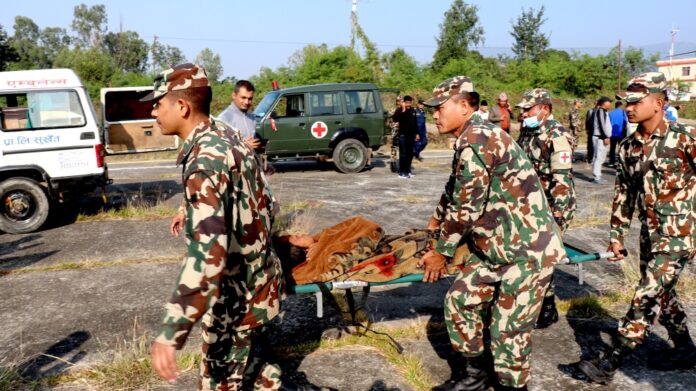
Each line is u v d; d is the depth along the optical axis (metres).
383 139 12.59
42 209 7.16
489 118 10.52
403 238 3.48
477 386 2.99
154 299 4.65
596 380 3.14
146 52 77.69
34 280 5.21
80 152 7.39
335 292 4.64
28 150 7.14
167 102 2.08
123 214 7.91
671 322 3.29
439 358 3.54
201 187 1.90
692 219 3.00
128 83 34.47
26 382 3.29
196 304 1.84
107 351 3.68
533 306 2.71
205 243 1.86
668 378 3.24
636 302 3.08
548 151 3.87
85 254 6.03
